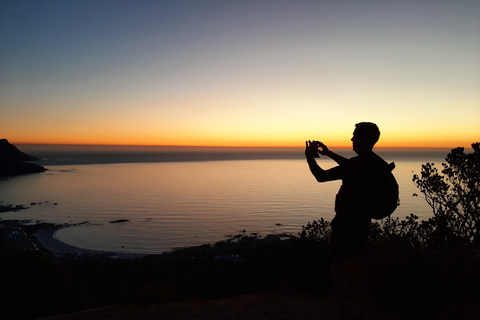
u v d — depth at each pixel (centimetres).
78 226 12400
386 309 346
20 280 466
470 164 618
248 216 15762
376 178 241
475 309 329
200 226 13188
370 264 424
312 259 491
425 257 413
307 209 17888
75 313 392
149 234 11431
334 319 315
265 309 380
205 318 354
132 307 412
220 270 562
